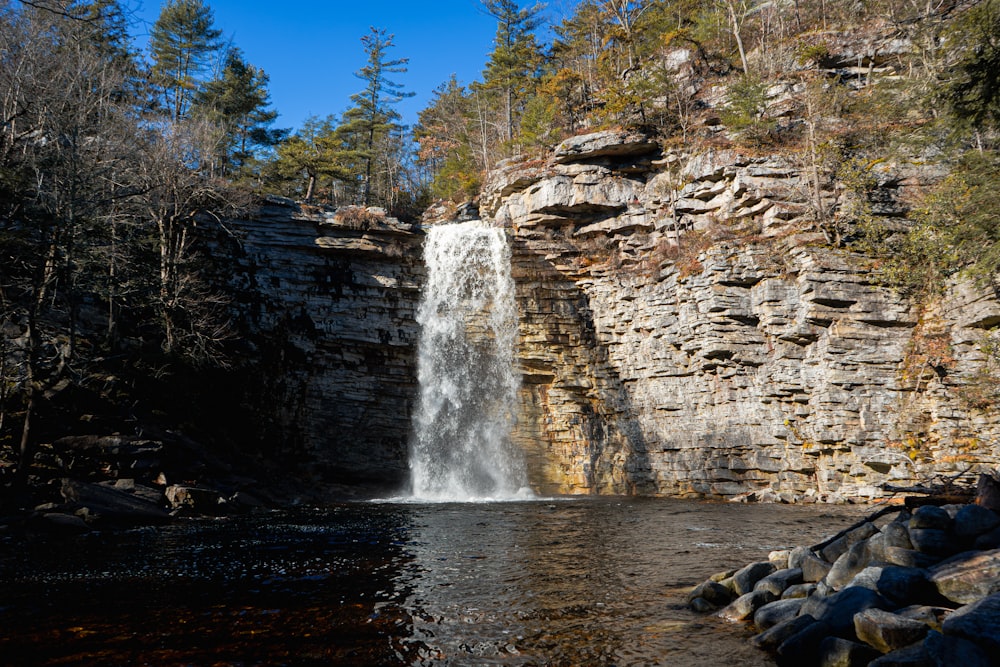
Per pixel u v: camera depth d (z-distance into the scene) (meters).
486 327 36.72
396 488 35.22
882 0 36.75
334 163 53.81
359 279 36.25
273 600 10.07
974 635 5.95
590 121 43.75
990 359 24.34
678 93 37.22
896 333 26.91
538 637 8.28
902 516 10.01
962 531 8.42
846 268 27.34
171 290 29.70
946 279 25.97
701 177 32.91
